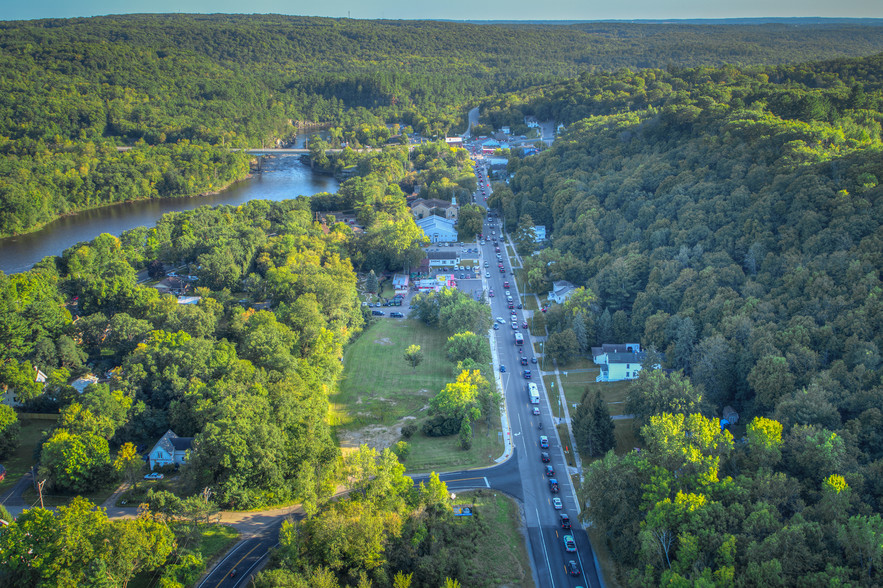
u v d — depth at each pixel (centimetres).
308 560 10369
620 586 11012
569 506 13300
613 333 19975
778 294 17162
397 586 10231
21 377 15312
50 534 9250
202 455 12325
